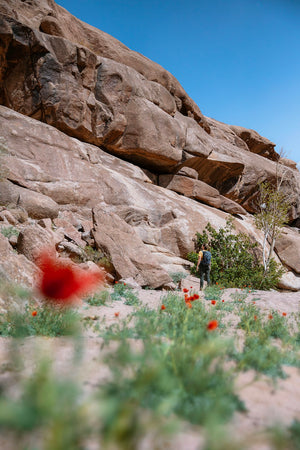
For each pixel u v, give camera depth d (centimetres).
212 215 1526
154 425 95
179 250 1311
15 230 812
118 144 1566
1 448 101
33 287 455
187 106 2036
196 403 142
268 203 1588
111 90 1537
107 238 967
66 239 977
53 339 284
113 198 1304
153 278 894
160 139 1614
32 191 1065
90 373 179
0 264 449
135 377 145
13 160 1123
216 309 534
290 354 275
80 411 90
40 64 1379
